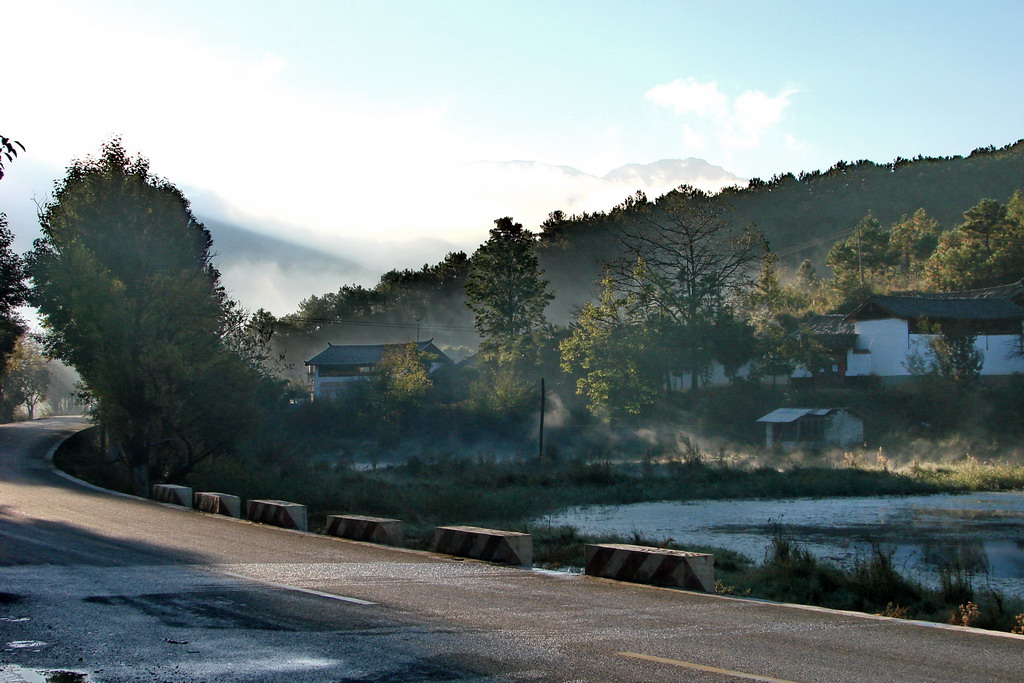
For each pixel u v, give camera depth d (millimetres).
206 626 8500
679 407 67875
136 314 39938
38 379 145875
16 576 11375
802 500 37000
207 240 55469
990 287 84438
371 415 74625
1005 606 13781
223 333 44094
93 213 44594
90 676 6711
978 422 59438
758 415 65938
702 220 67875
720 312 66500
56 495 26578
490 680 6633
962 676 6996
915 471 45656
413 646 7734
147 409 38969
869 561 19953
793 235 188500
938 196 192250
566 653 7547
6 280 59156
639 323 67625
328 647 7668
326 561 13461
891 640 8469
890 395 64375
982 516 30938
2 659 7227
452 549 14938
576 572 13891
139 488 37344
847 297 101562
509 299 83875
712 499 37656
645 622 9148
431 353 99938
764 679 6762
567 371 69312
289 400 83188
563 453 61375
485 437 71000
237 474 37656
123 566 12359
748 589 15516
